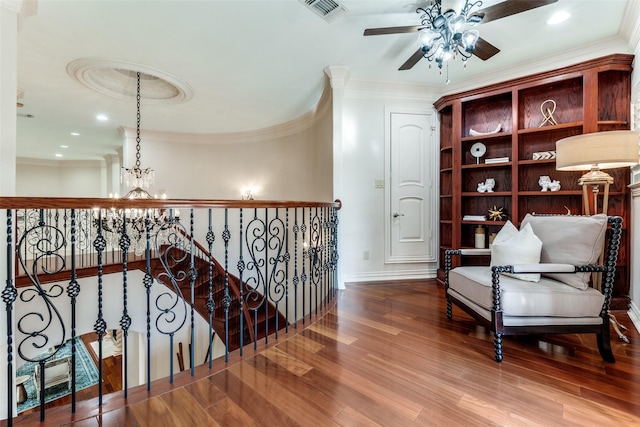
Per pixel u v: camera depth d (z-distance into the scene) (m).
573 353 1.88
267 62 3.12
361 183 3.75
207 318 4.51
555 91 3.21
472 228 3.69
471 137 3.49
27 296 3.40
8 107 1.68
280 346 1.98
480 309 1.99
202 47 2.81
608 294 1.82
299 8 2.27
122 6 2.21
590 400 1.41
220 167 6.20
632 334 2.18
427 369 1.69
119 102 4.15
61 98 3.97
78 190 8.62
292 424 1.27
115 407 1.37
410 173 3.84
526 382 1.56
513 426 1.24
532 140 3.32
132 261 4.24
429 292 3.26
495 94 3.31
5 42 1.67
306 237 4.67
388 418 1.30
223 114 4.83
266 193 5.83
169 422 1.28
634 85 2.62
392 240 3.82
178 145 6.12
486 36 2.73
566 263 1.88
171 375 1.58
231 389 1.51
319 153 4.39
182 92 3.87
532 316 1.81
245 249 5.50
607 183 2.20
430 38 2.32
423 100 3.86
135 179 4.08
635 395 1.45
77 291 1.36
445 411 1.34
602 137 1.97
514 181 3.23
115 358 6.96
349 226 3.73
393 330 2.24
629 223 2.70
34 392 5.87
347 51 2.92
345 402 1.41
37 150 7.20
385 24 2.50
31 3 2.12
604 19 2.49
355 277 3.75
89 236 4.76
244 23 2.45
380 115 3.77
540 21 2.52
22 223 4.93
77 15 2.30
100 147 6.89
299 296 4.80
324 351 1.91
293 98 4.16
